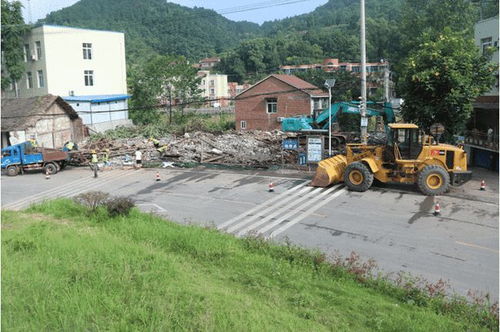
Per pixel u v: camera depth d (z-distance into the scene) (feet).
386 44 246.47
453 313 30.50
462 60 75.46
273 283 34.27
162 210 60.39
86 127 136.46
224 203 63.26
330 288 33.63
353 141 106.73
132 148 106.11
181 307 27.27
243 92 155.02
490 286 36.11
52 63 141.59
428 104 77.71
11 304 25.76
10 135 112.37
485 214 55.36
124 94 163.32
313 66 266.98
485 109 87.51
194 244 41.98
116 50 159.12
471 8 152.87
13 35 138.62
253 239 43.96
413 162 65.16
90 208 55.16
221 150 103.35
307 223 53.52
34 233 42.73
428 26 155.02
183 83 169.07
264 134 128.98
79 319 24.54
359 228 51.24
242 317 26.50
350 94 172.86
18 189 77.10
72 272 31.63
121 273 31.99
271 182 75.05
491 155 83.15
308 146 83.66
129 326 24.58
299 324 26.68
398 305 31.58
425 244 45.80
